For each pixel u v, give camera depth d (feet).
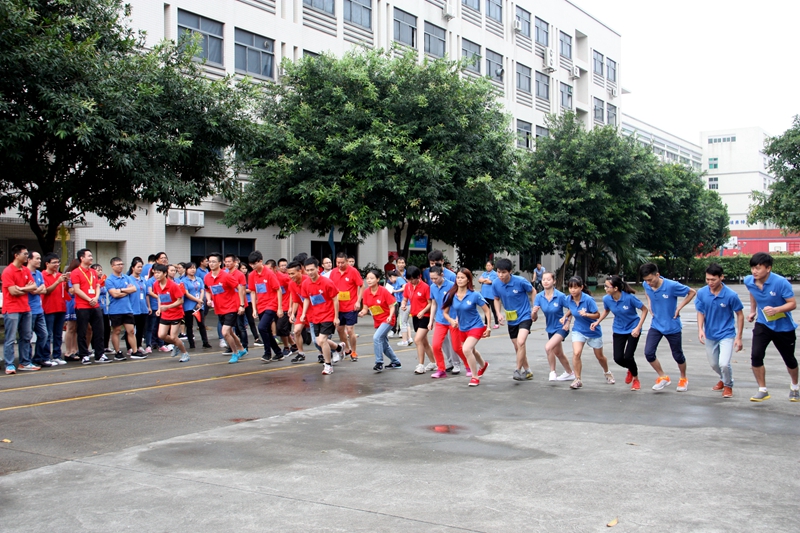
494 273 59.72
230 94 54.49
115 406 26.30
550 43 145.48
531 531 13.66
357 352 43.57
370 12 101.35
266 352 38.83
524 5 136.36
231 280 38.29
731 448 19.85
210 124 51.75
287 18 87.92
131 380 32.65
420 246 113.60
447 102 73.46
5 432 22.06
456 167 73.26
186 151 51.52
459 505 15.14
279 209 69.56
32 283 36.27
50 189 48.65
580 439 20.95
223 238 84.74
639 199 115.96
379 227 67.00
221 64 80.02
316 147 70.33
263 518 14.42
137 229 74.08
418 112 73.15
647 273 28.84
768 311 26.22
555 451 19.60
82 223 63.46
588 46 159.74
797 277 209.15
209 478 17.12
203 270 50.44
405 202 69.97
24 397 28.22
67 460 18.80
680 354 29.17
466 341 31.04
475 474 17.40
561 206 111.34
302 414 24.71
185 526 14.01
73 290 38.88
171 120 50.55
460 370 34.86
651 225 134.51
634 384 29.84
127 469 17.92
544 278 31.55
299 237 94.32
